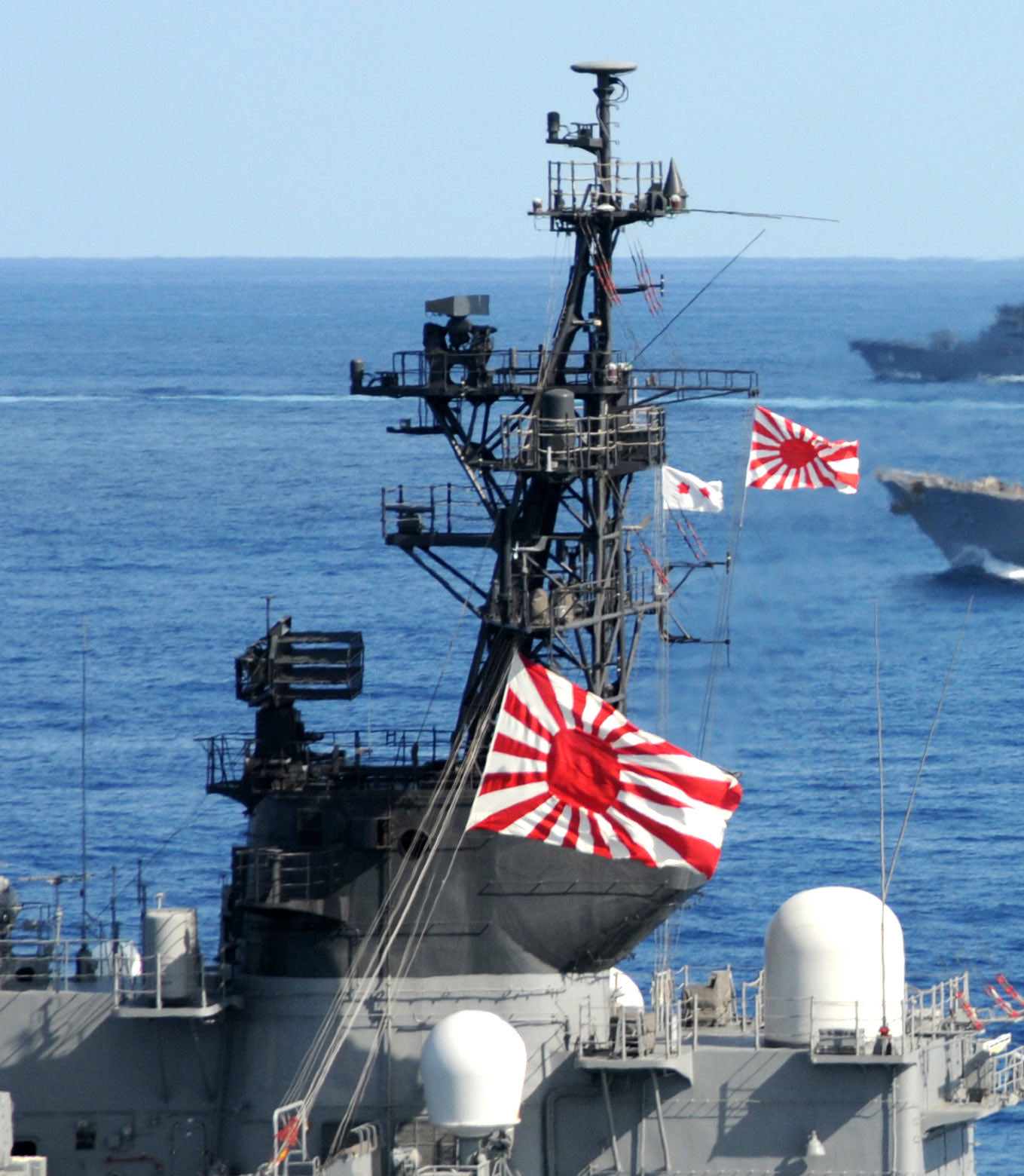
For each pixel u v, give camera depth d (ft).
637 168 529.86
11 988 535.60
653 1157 510.17
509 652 529.45
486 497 538.47
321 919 509.76
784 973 520.42
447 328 533.14
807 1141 507.30
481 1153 493.36
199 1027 516.32
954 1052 538.06
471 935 510.58
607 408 531.91
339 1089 509.35
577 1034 513.45
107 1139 518.37
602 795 509.76
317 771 533.55
